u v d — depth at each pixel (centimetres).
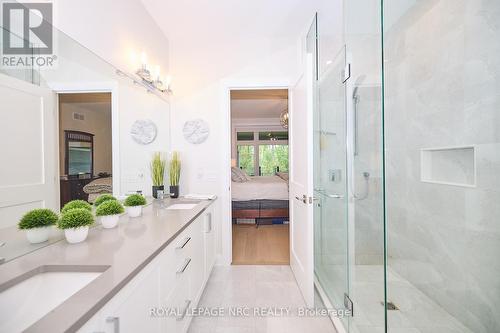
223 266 261
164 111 255
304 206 194
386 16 215
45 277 84
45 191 111
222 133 266
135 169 202
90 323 62
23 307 76
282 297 199
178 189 252
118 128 177
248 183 429
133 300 84
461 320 165
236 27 245
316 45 229
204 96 268
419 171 206
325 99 225
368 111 207
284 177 509
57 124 119
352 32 199
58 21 122
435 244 188
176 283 129
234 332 159
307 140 183
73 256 91
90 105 146
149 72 207
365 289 175
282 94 394
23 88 100
